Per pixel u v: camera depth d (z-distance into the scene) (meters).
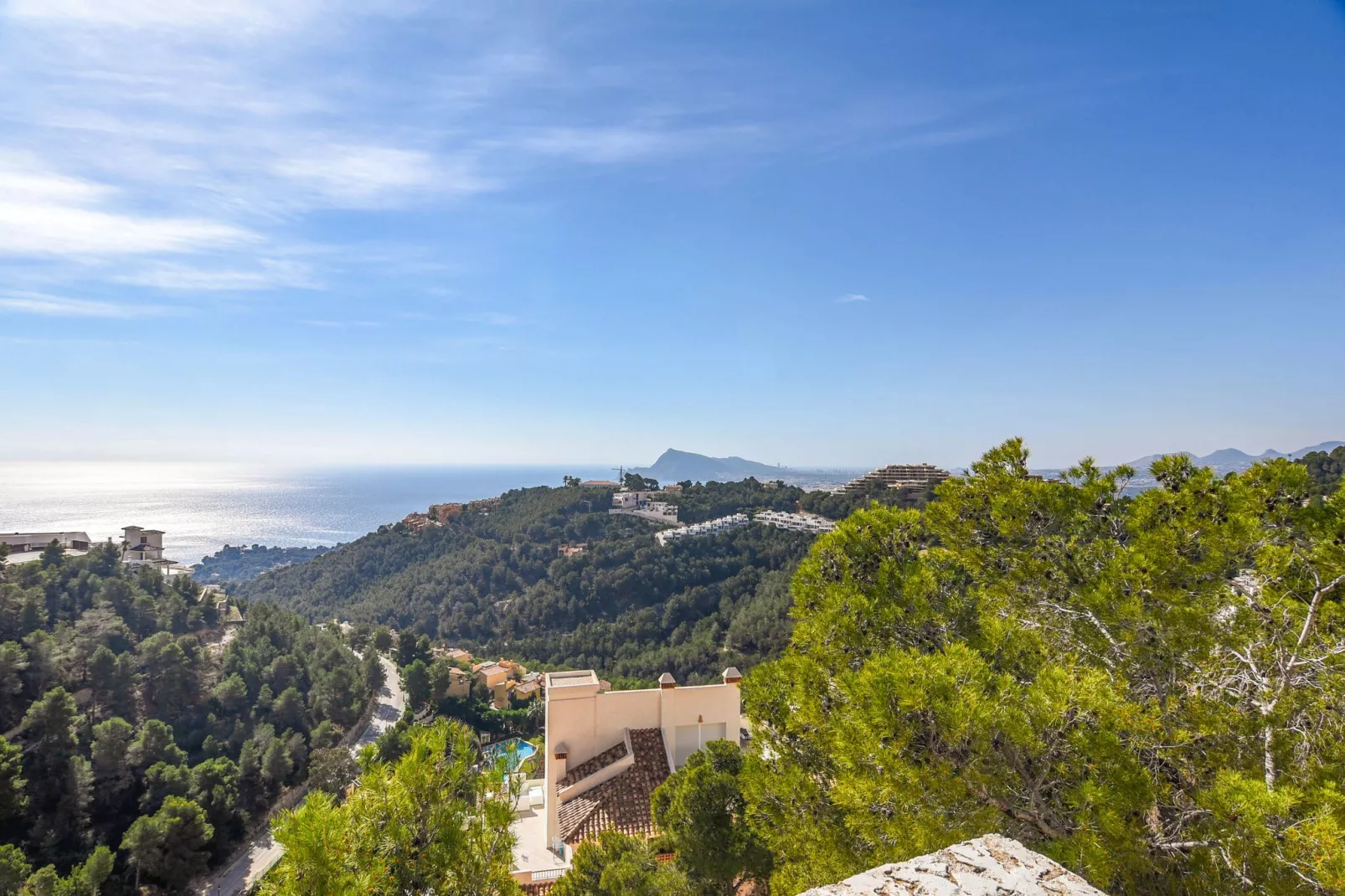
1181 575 7.42
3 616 39.38
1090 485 8.46
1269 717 6.23
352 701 54.41
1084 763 5.67
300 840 5.26
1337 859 4.35
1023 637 7.53
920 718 5.75
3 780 29.00
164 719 42.00
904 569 8.55
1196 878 5.18
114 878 30.23
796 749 8.34
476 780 6.61
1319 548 6.94
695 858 10.11
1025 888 3.06
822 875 7.18
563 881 10.87
